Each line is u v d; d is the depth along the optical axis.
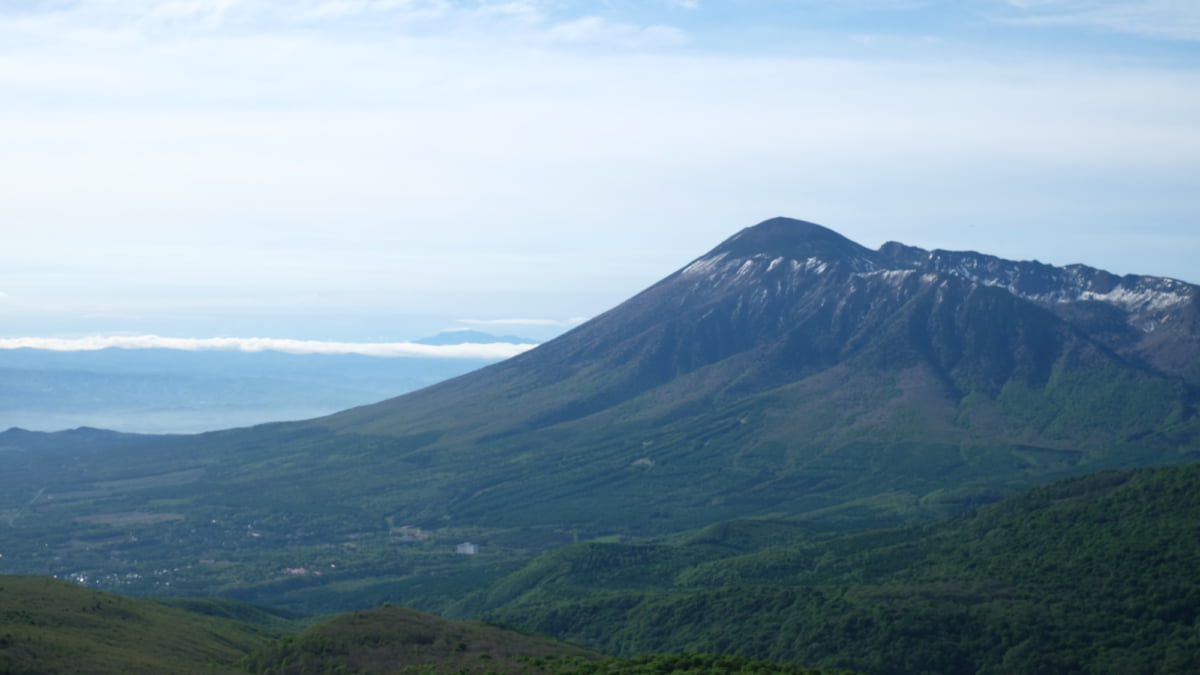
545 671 162.12
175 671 159.12
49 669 149.75
